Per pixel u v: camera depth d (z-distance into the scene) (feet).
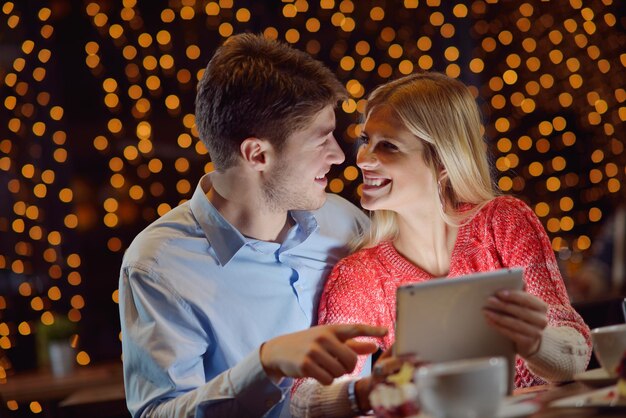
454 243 7.02
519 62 16.57
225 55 6.81
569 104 16.81
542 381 6.75
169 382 6.40
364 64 15.74
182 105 17.35
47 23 15.65
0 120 15.38
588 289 14.33
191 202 7.05
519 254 6.79
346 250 7.43
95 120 17.08
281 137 6.64
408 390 4.34
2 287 15.26
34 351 12.98
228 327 6.75
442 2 17.21
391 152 6.79
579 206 18.07
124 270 6.80
